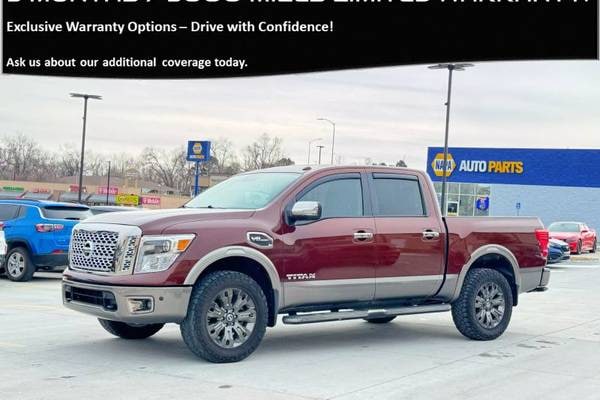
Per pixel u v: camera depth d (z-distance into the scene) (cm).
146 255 743
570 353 896
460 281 951
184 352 826
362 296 871
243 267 815
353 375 737
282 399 631
